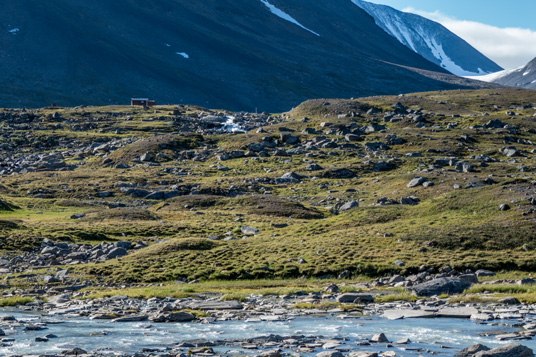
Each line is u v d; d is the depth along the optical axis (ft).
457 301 144.46
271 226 333.21
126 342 98.94
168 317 123.03
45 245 273.33
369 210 316.40
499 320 117.80
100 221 354.13
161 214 391.45
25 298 157.07
